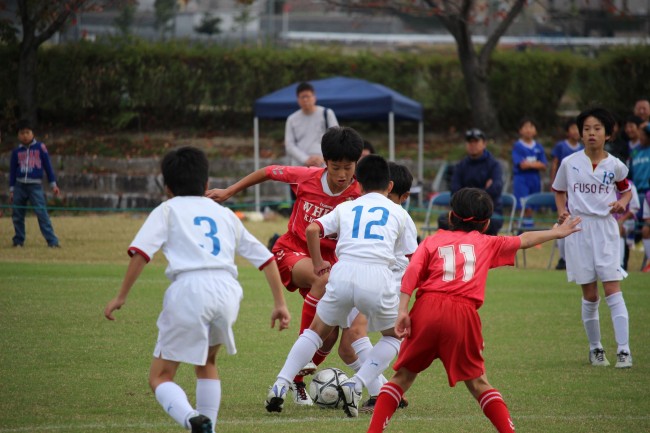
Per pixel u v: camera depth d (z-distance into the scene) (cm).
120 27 9788
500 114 9094
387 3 8256
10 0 9281
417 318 1834
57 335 3005
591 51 10300
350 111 6988
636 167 5131
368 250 2048
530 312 3734
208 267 1716
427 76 9194
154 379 1711
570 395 2367
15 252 5150
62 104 8675
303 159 5138
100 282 4197
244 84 8938
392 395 1838
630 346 3089
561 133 9019
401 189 2331
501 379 2559
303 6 12288
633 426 2044
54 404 2158
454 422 2069
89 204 7556
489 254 1894
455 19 8494
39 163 5309
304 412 2178
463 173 4716
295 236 2436
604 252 2789
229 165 8125
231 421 2045
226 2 13475
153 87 8825
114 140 8556
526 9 11744
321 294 2284
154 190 7831
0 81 8444
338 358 2869
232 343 1753
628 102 8712
